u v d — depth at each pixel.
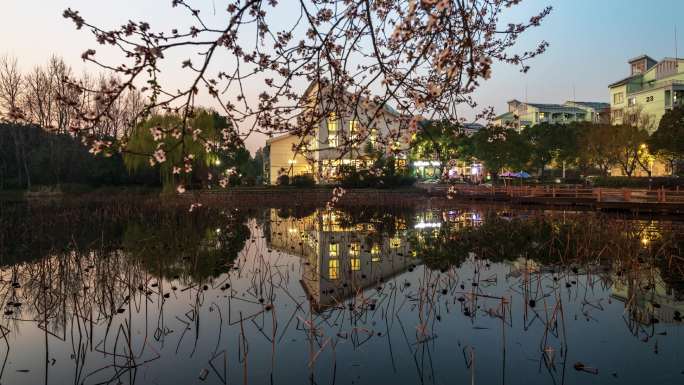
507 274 8.57
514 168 36.62
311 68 3.59
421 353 4.87
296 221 20.27
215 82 3.00
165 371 4.51
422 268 9.38
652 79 46.66
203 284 8.08
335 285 7.99
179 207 23.67
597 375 4.25
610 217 18.47
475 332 5.46
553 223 16.50
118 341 5.32
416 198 31.28
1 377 4.36
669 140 26.75
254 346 5.14
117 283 8.00
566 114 60.06
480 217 20.28
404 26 2.41
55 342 5.29
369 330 5.58
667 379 4.12
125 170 39.22
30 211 21.97
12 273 9.04
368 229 16.70
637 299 6.70
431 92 2.68
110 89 2.78
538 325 5.68
